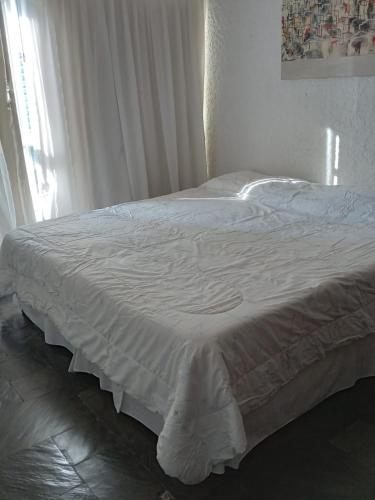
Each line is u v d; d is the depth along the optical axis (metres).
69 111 3.27
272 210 2.85
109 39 3.27
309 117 3.15
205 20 3.68
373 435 1.79
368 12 2.63
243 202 3.07
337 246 2.20
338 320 1.81
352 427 1.83
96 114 3.30
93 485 1.62
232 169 3.85
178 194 3.42
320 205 2.75
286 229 2.50
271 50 3.26
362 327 1.90
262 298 1.67
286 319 1.61
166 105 3.64
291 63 3.12
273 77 3.30
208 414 1.45
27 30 3.01
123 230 2.57
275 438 1.79
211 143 3.97
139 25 3.41
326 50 2.90
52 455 1.75
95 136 3.34
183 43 3.62
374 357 2.06
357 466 1.65
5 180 3.04
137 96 3.47
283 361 1.63
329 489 1.56
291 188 3.03
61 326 2.10
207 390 1.42
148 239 2.41
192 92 3.74
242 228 2.55
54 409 2.01
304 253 2.13
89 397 2.08
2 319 2.84
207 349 1.42
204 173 3.95
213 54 3.70
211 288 1.79
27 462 1.72
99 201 3.47
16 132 3.03
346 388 2.02
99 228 2.62
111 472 1.66
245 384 1.51
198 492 1.56
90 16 3.16
